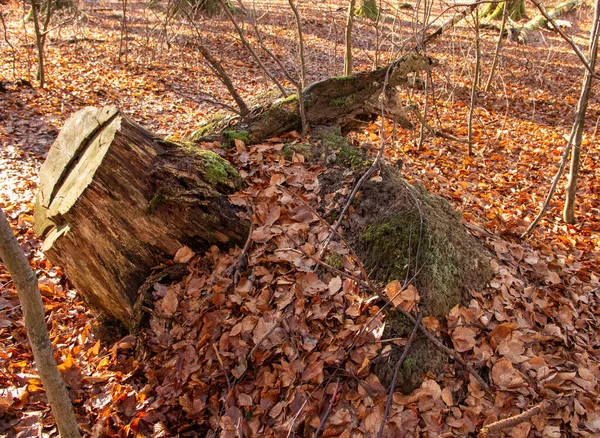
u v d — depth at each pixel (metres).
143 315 2.77
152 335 2.71
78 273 2.84
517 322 2.75
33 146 5.74
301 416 2.26
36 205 3.09
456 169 5.71
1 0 15.02
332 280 2.70
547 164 5.96
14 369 2.69
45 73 8.66
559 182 5.45
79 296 3.28
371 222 2.89
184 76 8.98
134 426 2.39
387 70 3.58
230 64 9.65
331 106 3.74
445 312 2.63
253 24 3.89
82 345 2.90
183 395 2.46
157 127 6.73
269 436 2.23
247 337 2.57
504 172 5.71
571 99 8.41
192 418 2.40
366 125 4.11
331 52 10.38
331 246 2.85
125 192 2.69
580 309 3.14
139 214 2.72
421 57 3.88
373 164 3.03
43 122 6.53
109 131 2.79
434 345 2.49
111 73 8.91
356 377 2.36
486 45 10.63
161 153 2.84
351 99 3.77
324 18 12.40
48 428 2.41
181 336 2.66
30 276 1.57
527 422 2.29
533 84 9.02
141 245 2.78
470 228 3.49
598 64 10.09
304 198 3.10
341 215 2.90
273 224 2.97
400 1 11.63
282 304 2.65
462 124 7.18
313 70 9.16
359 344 2.46
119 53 9.62
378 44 5.41
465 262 2.89
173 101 7.83
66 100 7.46
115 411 2.48
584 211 4.82
